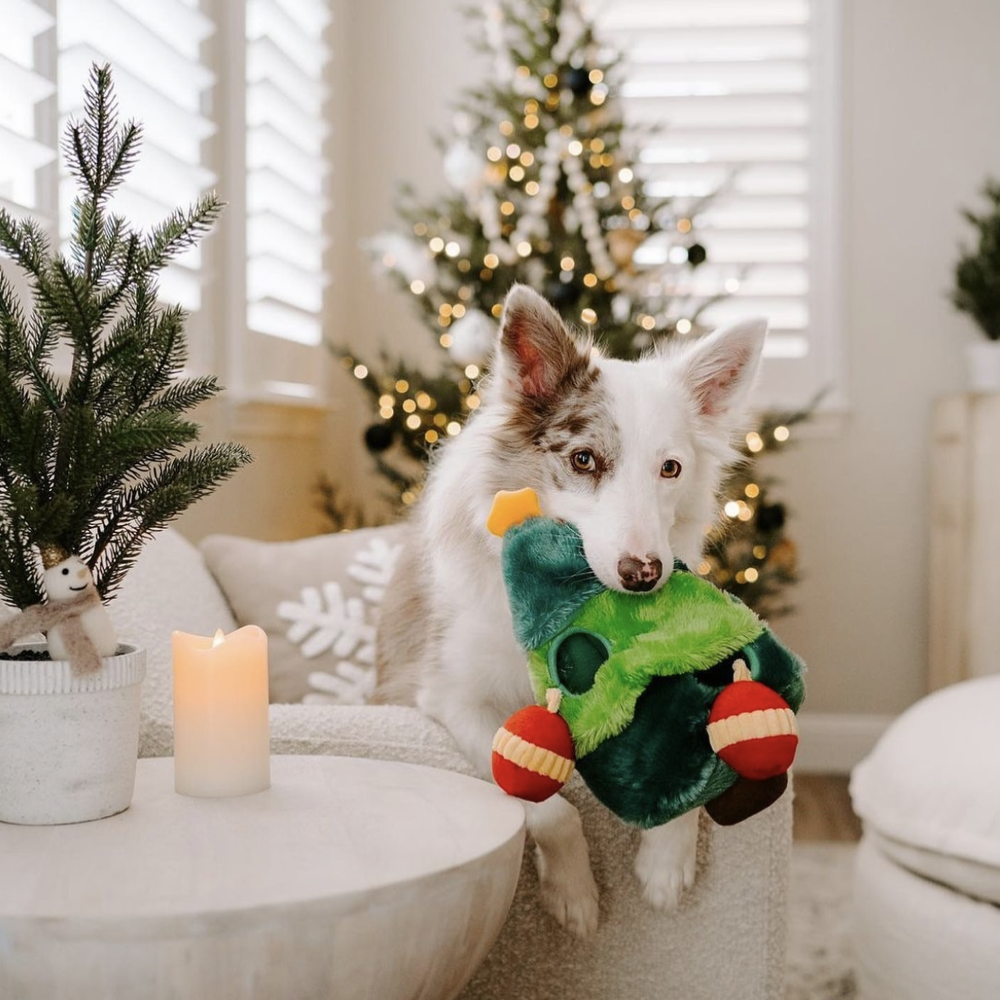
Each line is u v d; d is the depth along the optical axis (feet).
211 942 2.99
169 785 4.27
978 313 13.87
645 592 4.27
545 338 5.32
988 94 14.46
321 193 12.96
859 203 14.71
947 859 6.26
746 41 14.53
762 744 3.74
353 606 7.66
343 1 14.51
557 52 12.21
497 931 3.70
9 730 3.72
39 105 6.67
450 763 5.06
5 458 3.81
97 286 4.10
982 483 12.76
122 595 5.70
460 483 5.40
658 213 12.66
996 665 12.59
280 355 11.62
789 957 8.87
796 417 12.73
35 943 2.94
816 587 15.06
